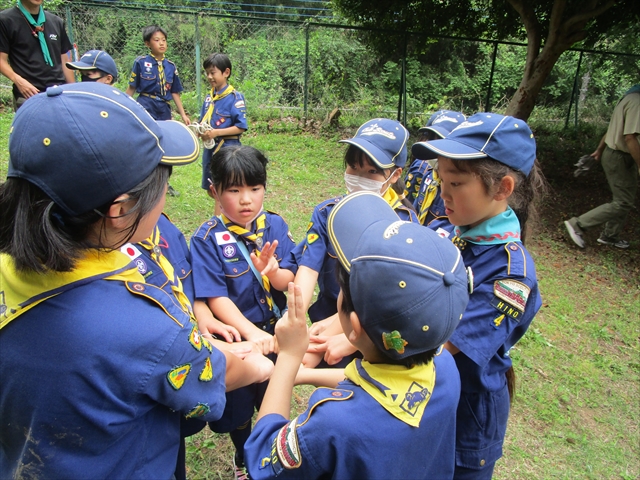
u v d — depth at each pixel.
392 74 12.71
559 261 5.23
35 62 4.52
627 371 3.50
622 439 2.88
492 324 1.37
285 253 2.13
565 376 3.34
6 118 7.85
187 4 14.71
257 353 1.57
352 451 0.99
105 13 10.01
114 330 0.89
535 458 2.65
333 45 11.90
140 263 1.52
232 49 11.52
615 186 5.25
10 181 0.86
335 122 9.75
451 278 0.96
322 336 1.80
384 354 1.04
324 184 6.74
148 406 0.98
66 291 0.91
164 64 5.72
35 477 0.93
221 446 2.42
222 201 1.94
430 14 9.34
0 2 9.62
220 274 1.92
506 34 9.49
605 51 10.88
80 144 0.82
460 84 14.76
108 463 0.95
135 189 0.90
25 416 0.91
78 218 0.88
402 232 1.01
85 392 0.88
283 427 1.11
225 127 4.72
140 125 0.91
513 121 1.39
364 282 0.98
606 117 12.07
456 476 1.51
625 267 5.20
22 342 0.89
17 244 0.84
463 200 1.41
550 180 8.05
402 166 2.09
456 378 1.18
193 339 1.01
